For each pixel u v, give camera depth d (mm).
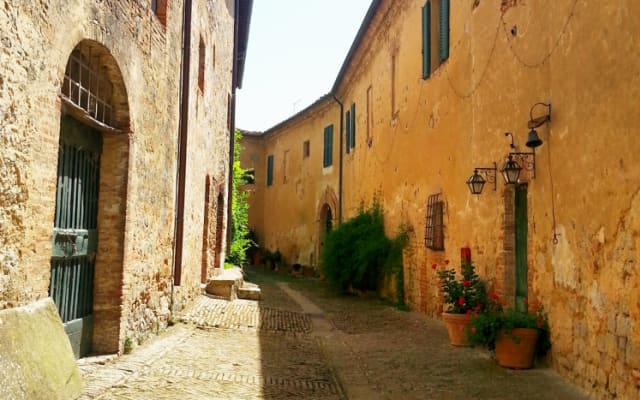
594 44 5254
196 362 6523
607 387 4938
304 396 5535
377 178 15711
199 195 11320
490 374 6293
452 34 9898
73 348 5754
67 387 4402
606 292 4988
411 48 12391
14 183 4008
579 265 5555
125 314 6402
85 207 5988
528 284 6938
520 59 7125
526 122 6949
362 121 17922
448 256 9969
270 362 6980
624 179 4703
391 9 13852
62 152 5406
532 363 6465
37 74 4258
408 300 12406
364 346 8383
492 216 8023
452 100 9797
